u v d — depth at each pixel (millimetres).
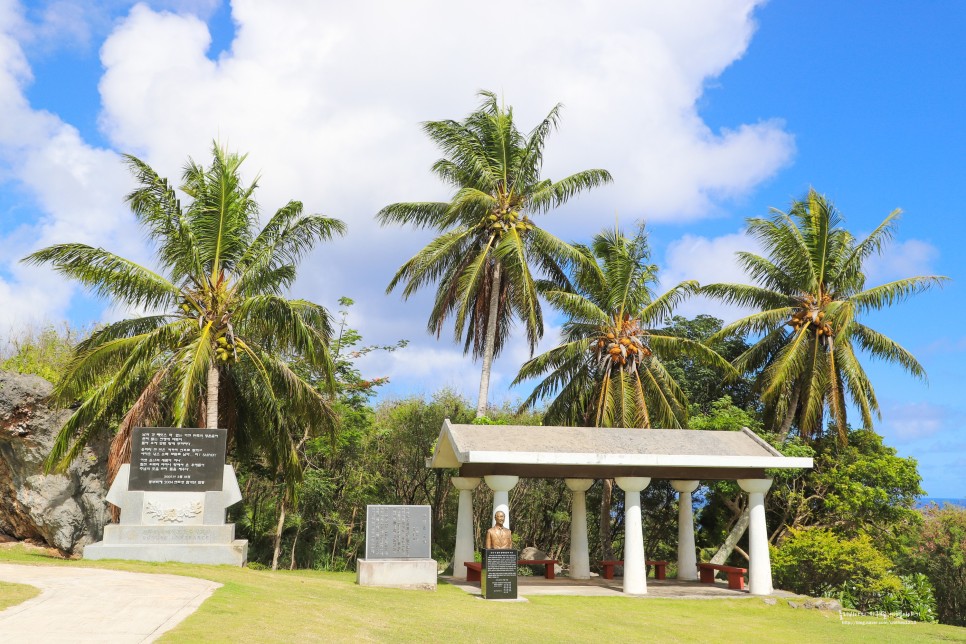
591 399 32406
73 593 11594
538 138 32844
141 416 21891
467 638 11586
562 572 26469
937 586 39375
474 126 33875
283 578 17016
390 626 11852
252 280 23906
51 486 23297
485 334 34219
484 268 32875
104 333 23750
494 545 17250
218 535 18531
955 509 41688
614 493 37844
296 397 24359
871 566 24766
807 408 31219
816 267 32750
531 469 19375
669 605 18016
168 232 23578
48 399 23031
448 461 22453
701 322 39375
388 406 41125
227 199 24281
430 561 17703
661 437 20953
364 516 37250
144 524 18297
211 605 11297
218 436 19094
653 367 32312
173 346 23766
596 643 12469
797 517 31094
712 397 38219
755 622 16766
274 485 33062
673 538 38594
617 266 31797
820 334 32188
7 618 9547
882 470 30078
